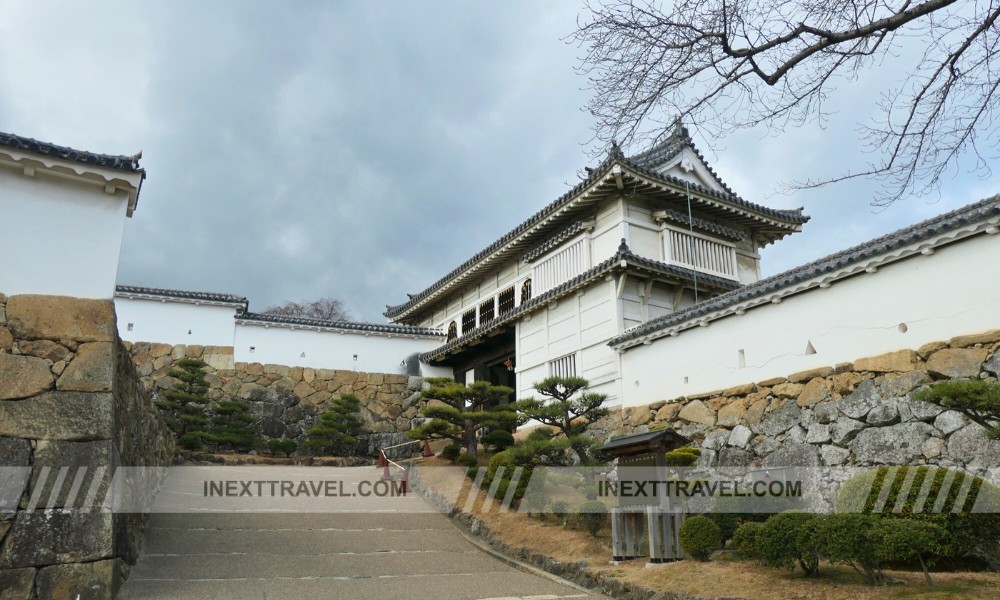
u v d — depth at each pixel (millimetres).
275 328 22672
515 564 9672
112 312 8438
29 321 7965
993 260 8867
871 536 6305
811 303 11398
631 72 6312
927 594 5938
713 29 6039
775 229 20406
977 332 8906
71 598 7043
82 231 8547
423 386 24531
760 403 11969
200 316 21562
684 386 13820
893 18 5695
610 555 9375
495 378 25406
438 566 9539
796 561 7531
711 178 20016
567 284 17547
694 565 8023
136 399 10250
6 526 7047
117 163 8594
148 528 10344
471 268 23406
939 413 9117
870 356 10242
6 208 8227
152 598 7328
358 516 12367
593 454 12086
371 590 8094
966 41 5844
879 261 10172
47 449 7555
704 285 17641
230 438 18891
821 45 5957
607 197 18016
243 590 7793
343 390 23203
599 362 16594
